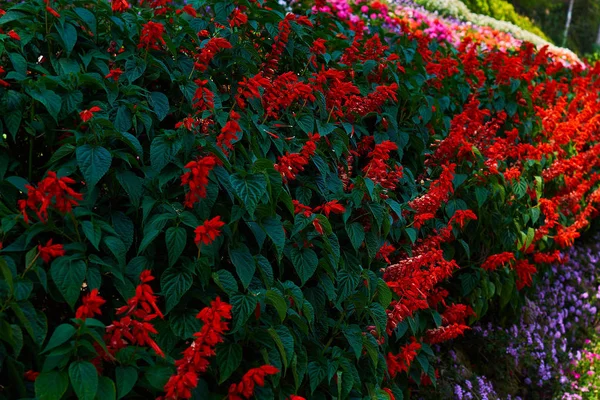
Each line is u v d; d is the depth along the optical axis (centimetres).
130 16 298
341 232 326
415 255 378
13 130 245
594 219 754
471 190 438
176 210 248
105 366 225
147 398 238
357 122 372
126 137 248
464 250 446
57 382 197
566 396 509
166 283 235
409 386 423
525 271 474
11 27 276
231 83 327
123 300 246
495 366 494
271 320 265
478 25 1580
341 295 300
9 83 258
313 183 320
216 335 211
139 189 250
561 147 585
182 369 211
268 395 251
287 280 288
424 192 400
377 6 859
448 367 453
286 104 313
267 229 263
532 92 552
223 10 334
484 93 517
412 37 481
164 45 307
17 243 221
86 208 239
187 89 290
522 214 470
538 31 2153
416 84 410
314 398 291
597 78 739
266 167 265
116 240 232
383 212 324
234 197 274
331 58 397
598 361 569
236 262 253
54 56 282
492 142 475
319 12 421
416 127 416
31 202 210
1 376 220
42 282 213
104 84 273
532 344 530
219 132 284
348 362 292
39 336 214
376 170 322
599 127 667
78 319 200
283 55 363
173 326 238
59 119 261
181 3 376
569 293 637
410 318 349
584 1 2872
